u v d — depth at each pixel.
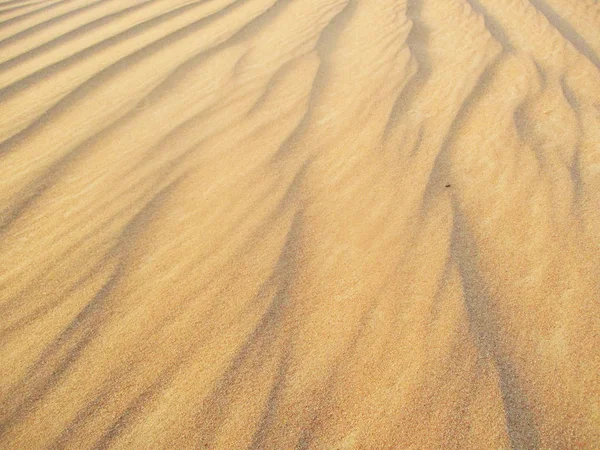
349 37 2.89
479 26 2.90
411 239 1.47
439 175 1.71
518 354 1.13
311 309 1.30
